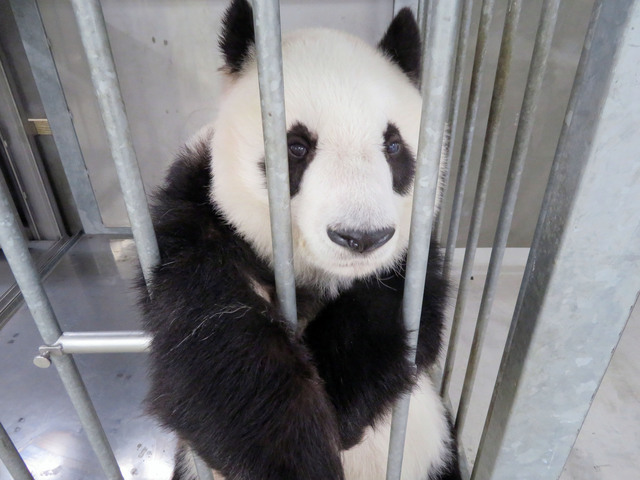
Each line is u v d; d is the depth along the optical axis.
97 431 0.63
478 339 0.82
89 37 0.36
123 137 0.42
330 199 0.53
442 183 0.80
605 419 1.12
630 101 0.37
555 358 0.51
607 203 0.41
